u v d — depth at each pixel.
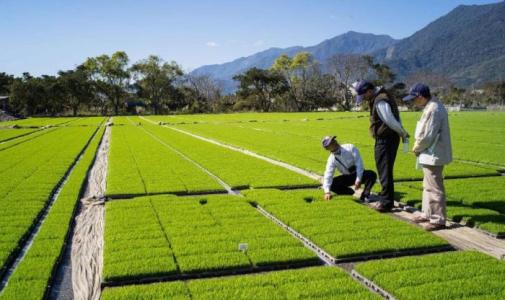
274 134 40.16
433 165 10.67
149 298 7.39
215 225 11.27
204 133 42.03
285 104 122.50
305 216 11.84
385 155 12.08
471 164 21.48
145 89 124.25
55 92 104.44
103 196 14.81
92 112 127.75
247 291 7.56
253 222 11.49
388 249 9.41
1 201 14.19
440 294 7.29
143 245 9.78
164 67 123.56
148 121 68.38
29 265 8.87
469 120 59.25
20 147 31.23
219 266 8.59
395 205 13.14
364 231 10.50
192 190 15.57
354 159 12.84
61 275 8.83
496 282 7.71
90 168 22.06
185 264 8.67
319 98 119.62
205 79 133.62
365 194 13.33
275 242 9.87
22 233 10.88
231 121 63.41
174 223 11.38
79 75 116.69
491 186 15.68
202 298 7.33
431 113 10.37
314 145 30.42
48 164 22.42
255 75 116.50
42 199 14.48
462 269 8.30
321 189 15.52
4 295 7.59
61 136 41.16
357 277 8.37
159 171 19.67
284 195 14.32
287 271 8.46
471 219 11.40
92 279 8.41
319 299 7.24
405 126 48.88
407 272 8.20
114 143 33.34
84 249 9.98
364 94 11.88
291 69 127.62
